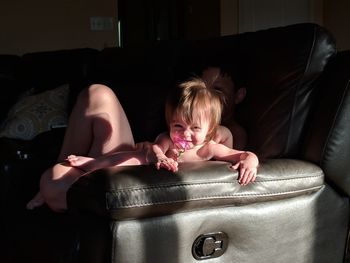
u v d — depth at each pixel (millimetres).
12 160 1846
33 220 1597
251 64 1771
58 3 4426
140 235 1179
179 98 1522
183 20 6836
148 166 1259
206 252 1292
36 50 4402
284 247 1428
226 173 1301
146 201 1159
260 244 1381
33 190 1851
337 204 1536
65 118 2764
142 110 2072
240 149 1670
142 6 6949
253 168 1341
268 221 1383
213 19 6051
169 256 1224
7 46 4301
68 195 1251
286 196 1405
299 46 1608
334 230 1537
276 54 1674
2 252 1833
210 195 1255
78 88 2838
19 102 2873
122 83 2373
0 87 3287
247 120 1713
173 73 2150
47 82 3109
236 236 1343
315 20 6191
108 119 1693
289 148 1575
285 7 6090
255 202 1354
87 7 4527
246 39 1859
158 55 2252
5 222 1799
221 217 1304
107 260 1155
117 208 1132
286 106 1595
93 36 4578
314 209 1484
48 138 2037
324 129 1498
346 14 5852
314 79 1601
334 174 1506
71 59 3035
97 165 1504
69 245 1313
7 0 4270
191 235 1261
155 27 7012
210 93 1546
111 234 1149
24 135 2678
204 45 2043
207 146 1541
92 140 1739
